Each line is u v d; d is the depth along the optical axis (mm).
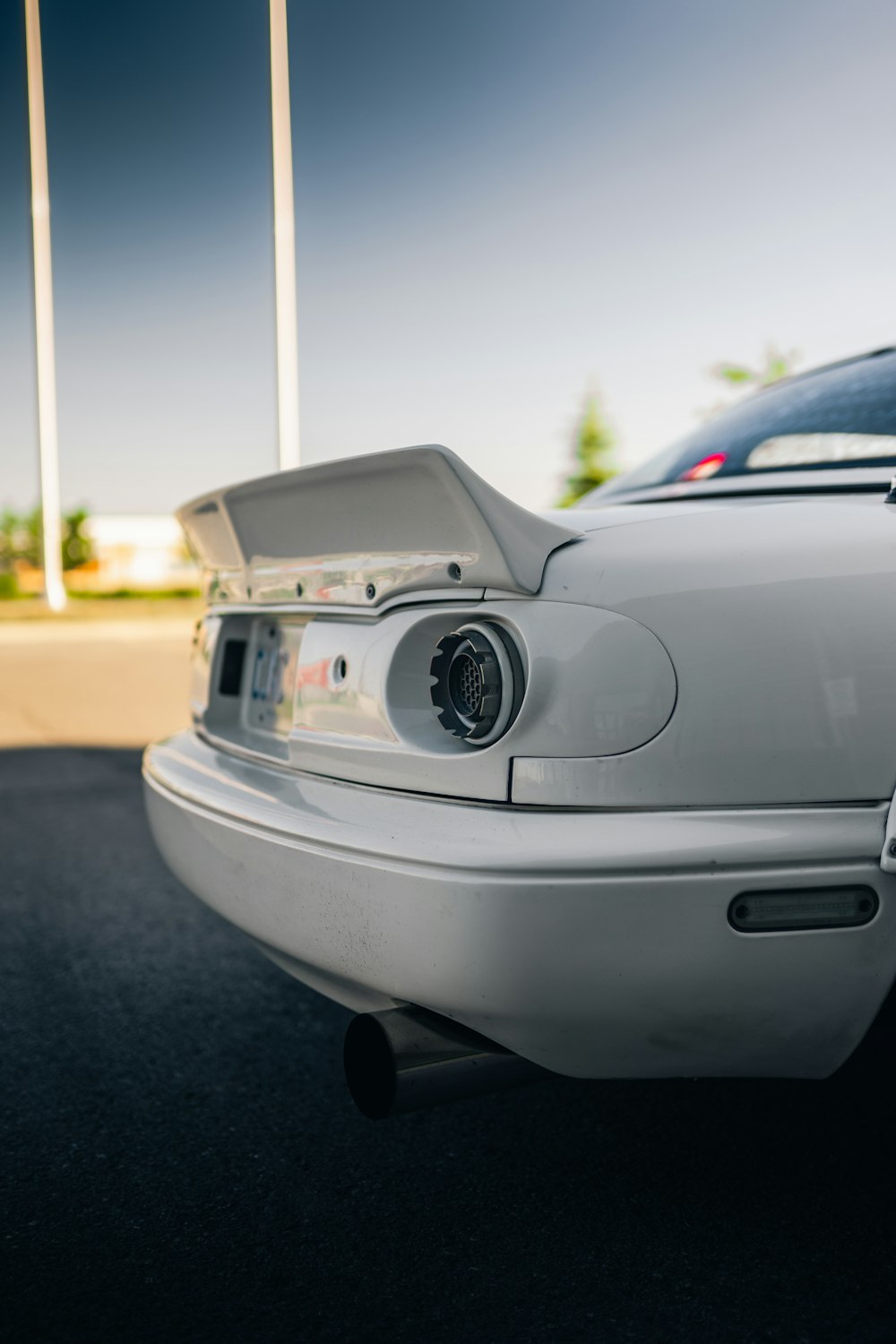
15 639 17047
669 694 1453
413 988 1496
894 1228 1715
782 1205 1784
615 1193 1839
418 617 1649
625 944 1404
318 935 1634
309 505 1854
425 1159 1981
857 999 1479
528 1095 2215
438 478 1521
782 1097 2154
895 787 1474
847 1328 1483
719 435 2355
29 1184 1922
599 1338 1478
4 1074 2367
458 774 1553
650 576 1507
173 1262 1681
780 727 1458
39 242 21031
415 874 1462
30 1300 1588
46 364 21859
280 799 1810
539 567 1524
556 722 1470
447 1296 1580
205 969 3000
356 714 1745
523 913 1397
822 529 1581
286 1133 2092
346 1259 1679
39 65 20469
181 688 10117
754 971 1435
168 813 2109
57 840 4426
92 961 3055
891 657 1489
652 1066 1512
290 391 14188
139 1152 2027
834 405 2199
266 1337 1499
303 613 2020
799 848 1427
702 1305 1540
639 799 1449
